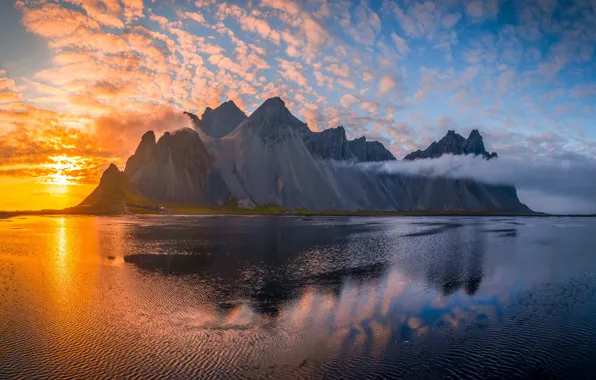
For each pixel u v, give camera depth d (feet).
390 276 136.05
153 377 59.77
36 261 161.38
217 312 92.79
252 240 246.47
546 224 544.62
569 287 122.21
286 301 102.73
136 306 97.19
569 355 68.85
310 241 245.65
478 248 221.25
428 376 60.59
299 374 61.00
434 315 92.22
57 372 61.16
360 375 60.75
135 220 477.36
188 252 189.16
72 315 89.76
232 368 63.00
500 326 84.38
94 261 162.09
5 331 79.15
